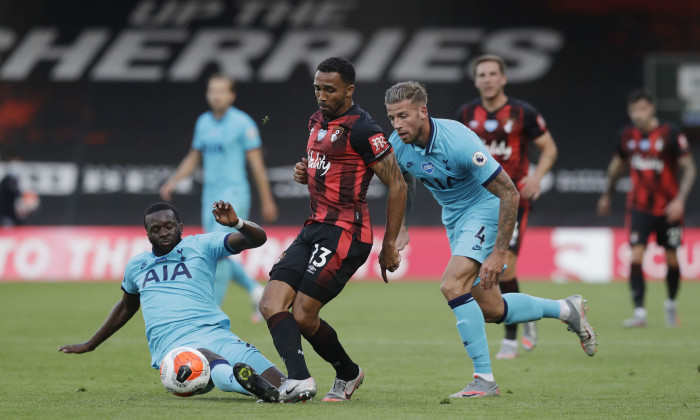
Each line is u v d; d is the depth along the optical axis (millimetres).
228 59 85188
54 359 27750
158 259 20000
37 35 86438
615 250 64625
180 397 19203
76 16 87000
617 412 17516
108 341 32875
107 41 86250
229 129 39094
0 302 49281
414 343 32594
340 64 18891
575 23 82500
